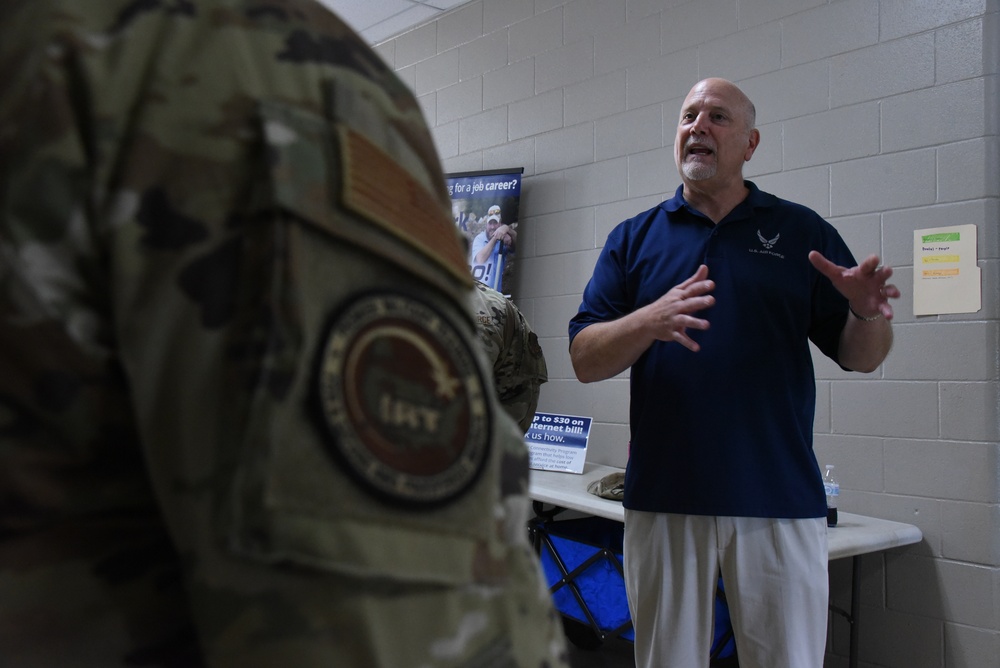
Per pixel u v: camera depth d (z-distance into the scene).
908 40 2.63
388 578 0.34
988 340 2.42
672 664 1.89
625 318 1.90
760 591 1.84
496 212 3.87
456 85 4.28
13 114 0.37
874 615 2.62
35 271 0.35
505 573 0.41
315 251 0.37
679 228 2.07
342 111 0.41
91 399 0.36
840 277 1.67
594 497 2.74
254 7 0.43
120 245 0.36
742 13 3.08
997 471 2.40
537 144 3.86
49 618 0.37
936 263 2.53
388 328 0.38
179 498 0.35
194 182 0.37
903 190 2.62
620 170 3.50
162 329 0.36
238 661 0.33
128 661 0.38
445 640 0.37
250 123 0.39
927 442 2.53
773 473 1.85
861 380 2.68
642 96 3.42
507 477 0.44
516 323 1.93
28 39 0.39
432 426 0.38
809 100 2.86
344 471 0.34
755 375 1.89
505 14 4.04
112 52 0.39
